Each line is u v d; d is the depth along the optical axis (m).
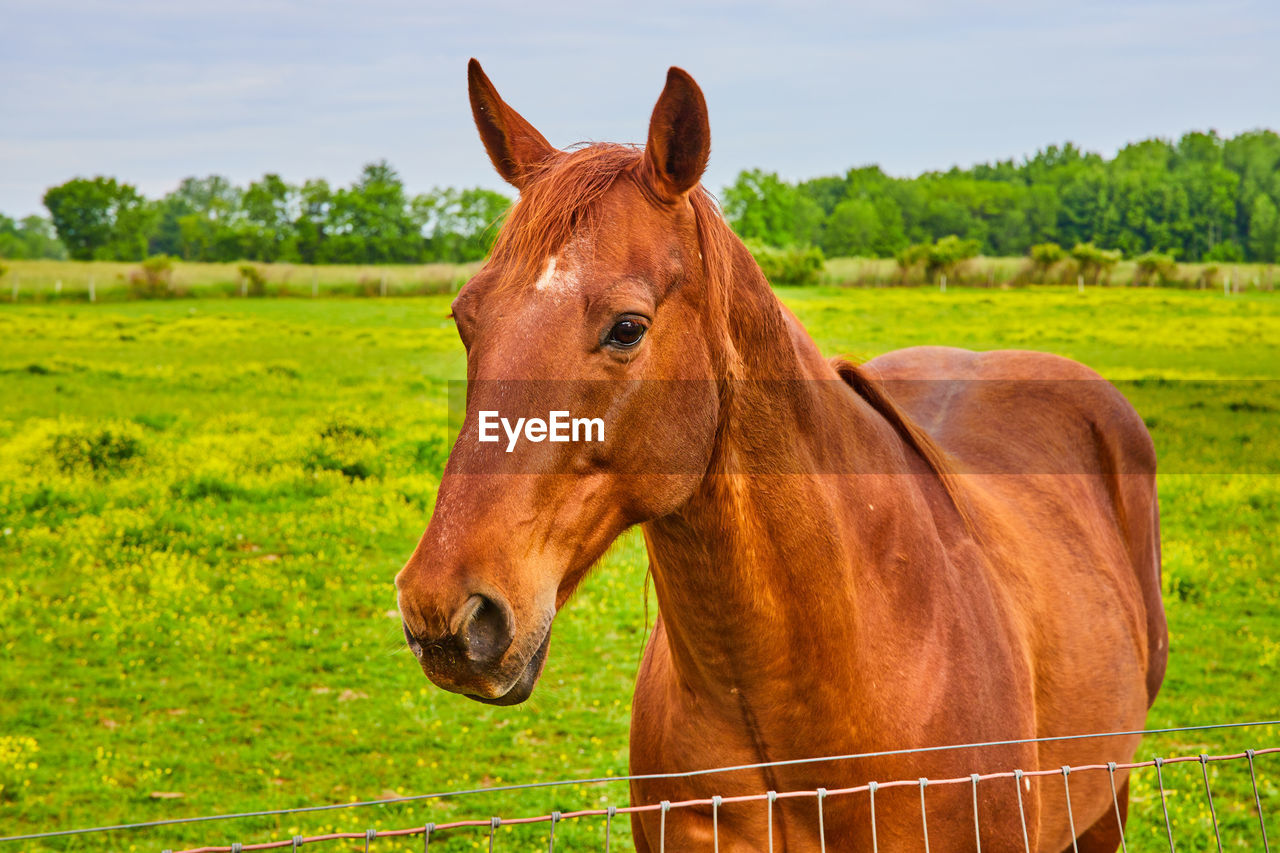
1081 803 2.72
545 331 1.63
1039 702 2.53
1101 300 36.41
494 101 2.05
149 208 73.38
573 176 1.75
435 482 9.59
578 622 6.54
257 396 14.91
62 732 5.08
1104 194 74.81
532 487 1.61
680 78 1.70
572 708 5.48
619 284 1.66
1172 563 7.56
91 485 8.99
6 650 5.86
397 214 63.47
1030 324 27.61
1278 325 27.16
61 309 32.28
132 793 4.56
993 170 113.06
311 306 36.00
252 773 4.77
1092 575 2.90
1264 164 85.38
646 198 1.76
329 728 5.22
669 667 2.24
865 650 2.01
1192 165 83.56
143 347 21.56
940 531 2.35
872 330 25.80
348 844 4.25
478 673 1.55
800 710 1.99
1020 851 2.18
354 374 17.50
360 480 9.66
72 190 66.06
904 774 2.02
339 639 6.26
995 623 2.30
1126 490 3.40
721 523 1.87
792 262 45.88
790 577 1.94
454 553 1.55
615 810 1.87
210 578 7.10
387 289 44.66
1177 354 21.17
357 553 7.74
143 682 5.63
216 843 4.22
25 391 14.40
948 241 48.84
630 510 1.76
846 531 2.03
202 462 9.77
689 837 2.15
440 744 5.09
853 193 84.94
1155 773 4.77
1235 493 9.47
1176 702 5.57
